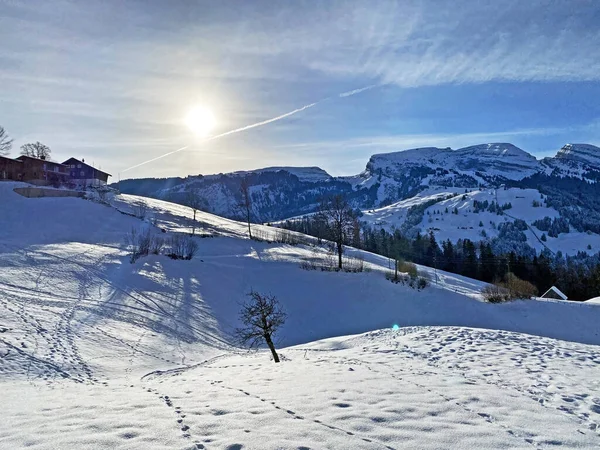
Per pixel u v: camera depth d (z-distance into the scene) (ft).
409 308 128.06
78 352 60.29
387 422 23.39
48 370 49.98
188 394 30.63
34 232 151.53
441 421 23.82
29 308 76.07
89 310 83.56
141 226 191.21
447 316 123.54
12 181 215.92
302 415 24.17
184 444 19.11
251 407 25.80
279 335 107.24
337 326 116.57
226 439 19.89
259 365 52.49
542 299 140.36
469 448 20.22
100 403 27.20
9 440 19.21
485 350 47.39
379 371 38.63
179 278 125.70
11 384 40.34
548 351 46.26
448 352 47.47
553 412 26.17
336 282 143.95
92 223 177.58
